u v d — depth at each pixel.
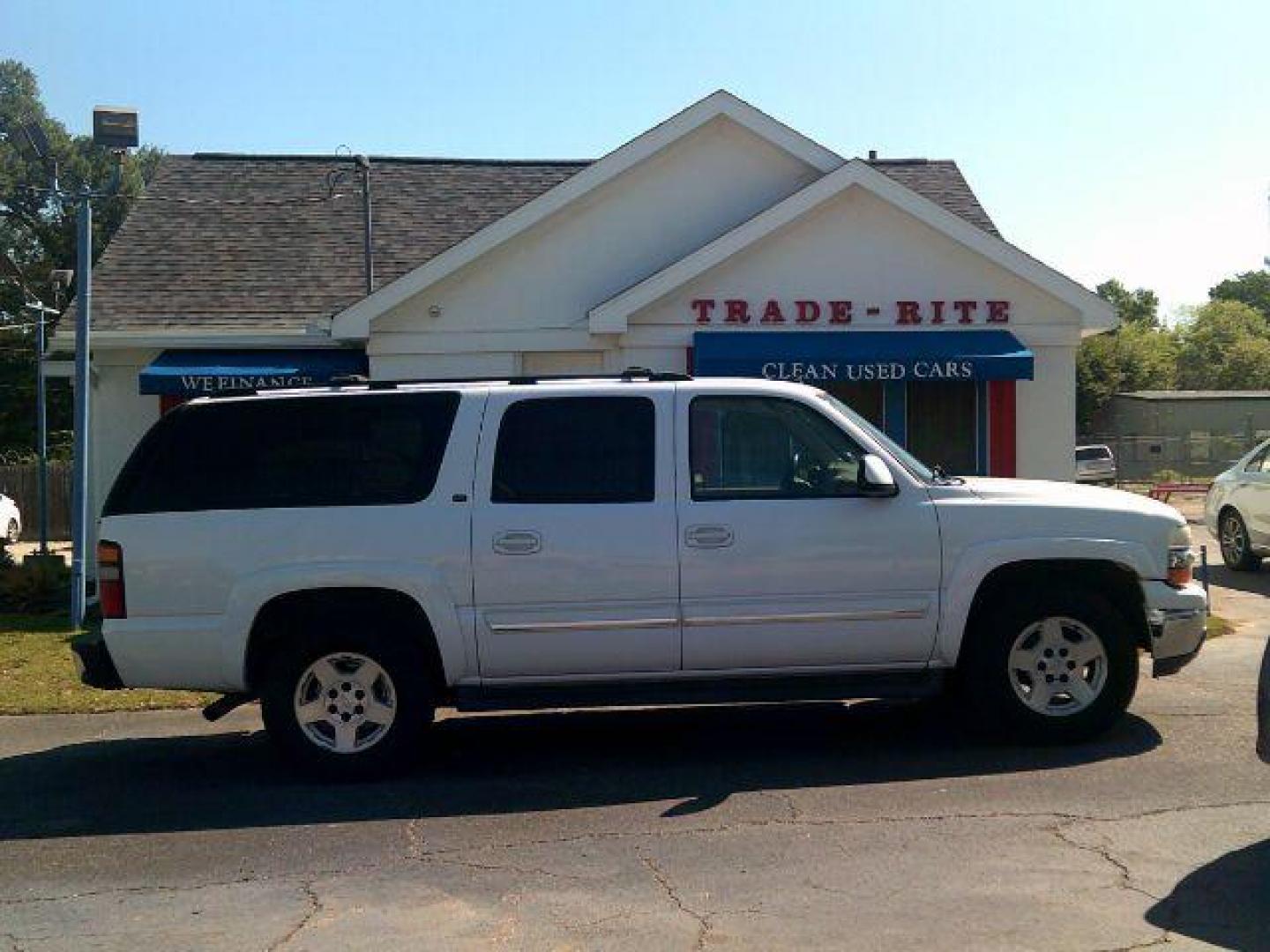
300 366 14.27
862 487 6.74
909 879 5.06
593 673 6.77
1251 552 15.12
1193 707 7.97
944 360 13.21
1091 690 7.03
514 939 4.57
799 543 6.75
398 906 4.95
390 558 6.67
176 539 6.72
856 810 6.01
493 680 6.77
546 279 14.21
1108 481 37.19
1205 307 81.12
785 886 5.02
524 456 6.81
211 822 6.18
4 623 12.38
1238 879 5.00
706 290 13.70
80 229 12.23
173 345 14.55
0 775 7.24
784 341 13.55
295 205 17.67
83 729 8.39
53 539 27.73
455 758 7.32
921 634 6.83
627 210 14.29
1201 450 41.25
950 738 7.39
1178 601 6.98
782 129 14.26
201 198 17.69
